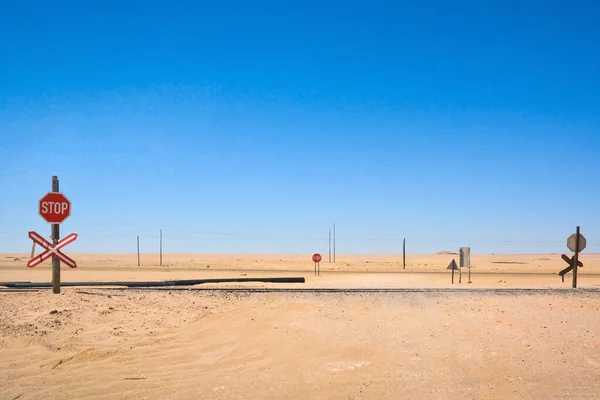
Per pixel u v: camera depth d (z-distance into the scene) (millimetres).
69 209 16203
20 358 10188
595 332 13523
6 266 62062
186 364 10555
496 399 8984
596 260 134750
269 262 102688
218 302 17234
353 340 12453
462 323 14469
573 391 9352
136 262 96250
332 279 42969
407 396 9078
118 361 10469
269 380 9773
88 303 14430
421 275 54219
